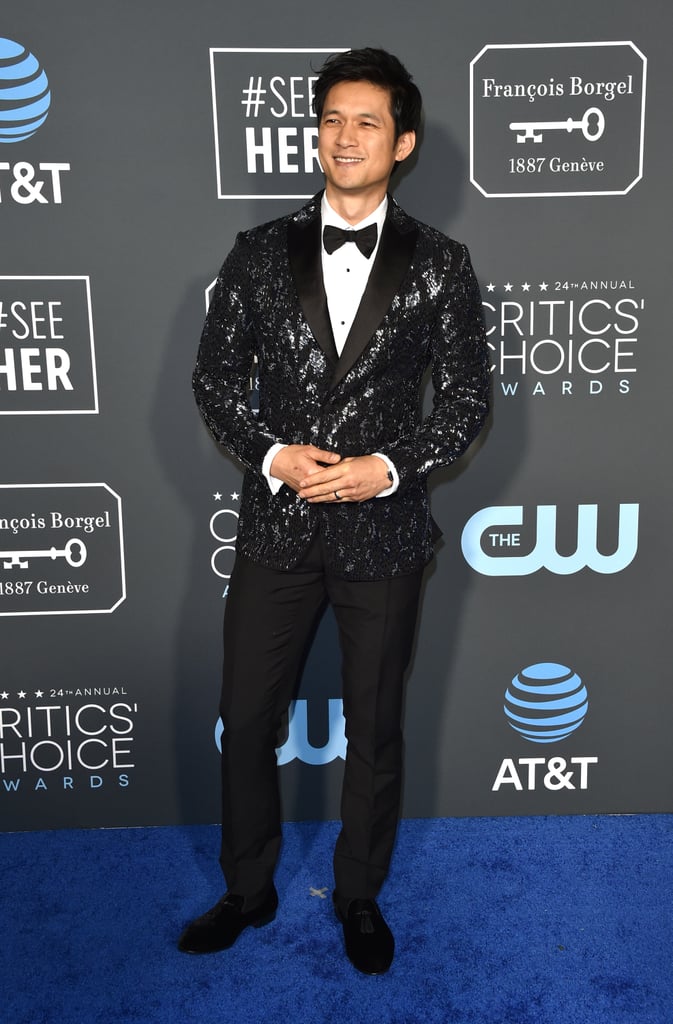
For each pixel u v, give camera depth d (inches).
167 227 78.3
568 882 79.0
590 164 78.6
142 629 85.1
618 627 86.7
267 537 66.6
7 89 75.4
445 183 78.7
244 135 77.2
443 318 64.7
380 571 65.5
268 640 68.6
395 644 67.5
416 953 70.7
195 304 79.7
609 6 76.2
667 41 76.8
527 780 89.2
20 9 74.5
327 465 63.7
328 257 64.8
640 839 85.4
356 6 75.7
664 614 86.5
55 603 84.1
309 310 63.3
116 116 76.3
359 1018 64.6
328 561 65.7
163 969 69.3
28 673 85.2
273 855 73.5
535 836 86.0
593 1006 65.4
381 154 62.2
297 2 75.4
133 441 81.7
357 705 68.9
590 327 81.4
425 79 77.0
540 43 76.6
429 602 85.7
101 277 78.7
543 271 80.4
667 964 69.5
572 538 85.0
